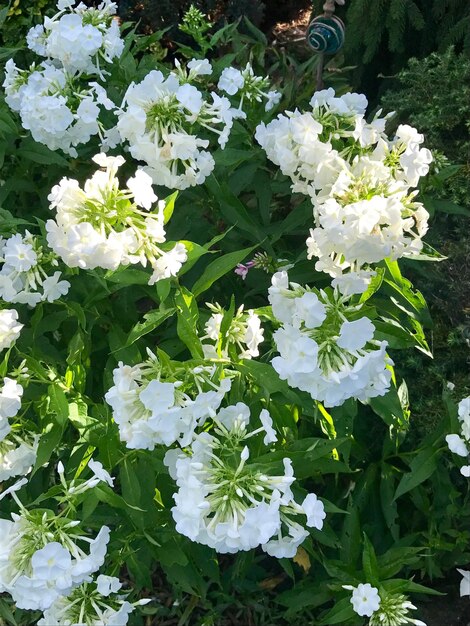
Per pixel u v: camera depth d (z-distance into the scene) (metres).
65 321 0.74
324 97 0.69
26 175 0.86
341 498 0.78
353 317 0.57
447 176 0.78
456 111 0.91
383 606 0.64
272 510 0.50
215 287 0.83
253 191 0.95
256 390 0.63
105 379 0.68
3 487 0.76
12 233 0.68
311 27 0.94
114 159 0.55
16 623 0.78
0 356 0.67
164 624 0.80
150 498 0.65
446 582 0.83
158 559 0.68
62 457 0.76
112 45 0.79
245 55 1.06
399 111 0.96
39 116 0.72
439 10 1.11
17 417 0.65
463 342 0.79
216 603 0.81
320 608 0.80
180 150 0.65
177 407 0.53
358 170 0.61
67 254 0.54
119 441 0.62
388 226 0.58
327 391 0.54
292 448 0.62
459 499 0.79
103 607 0.57
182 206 0.79
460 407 0.66
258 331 0.61
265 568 0.85
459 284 0.80
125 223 0.55
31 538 0.51
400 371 0.82
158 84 0.65
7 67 0.81
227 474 0.52
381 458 0.79
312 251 0.62
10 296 0.63
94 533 0.73
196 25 1.00
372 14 1.11
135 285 0.72
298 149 0.66
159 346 0.69
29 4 1.48
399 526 0.81
